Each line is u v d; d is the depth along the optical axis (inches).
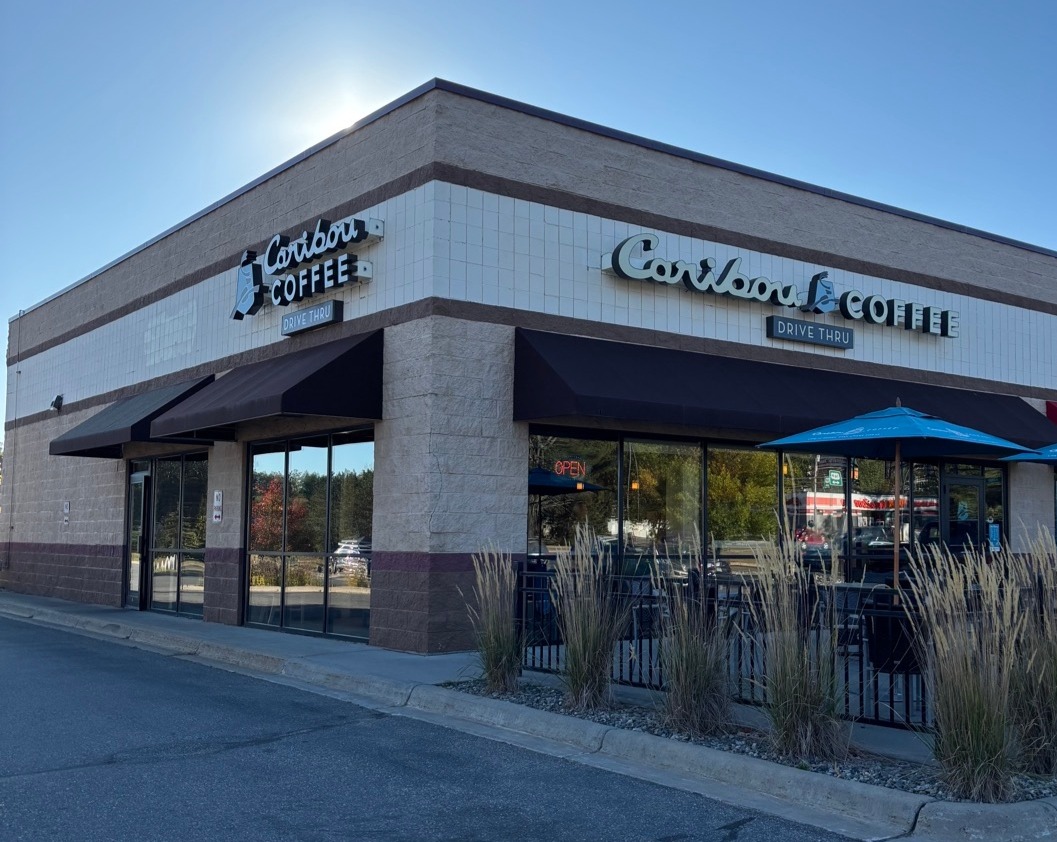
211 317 727.1
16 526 1047.6
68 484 948.6
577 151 589.3
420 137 548.1
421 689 421.7
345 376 543.2
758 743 320.8
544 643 435.5
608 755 333.1
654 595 382.9
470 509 530.6
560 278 573.6
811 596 340.5
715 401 570.9
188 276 762.2
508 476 544.4
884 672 385.7
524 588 431.5
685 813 271.0
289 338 638.5
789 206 682.8
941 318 751.1
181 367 761.6
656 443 607.5
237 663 542.0
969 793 262.8
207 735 359.9
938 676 273.9
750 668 346.0
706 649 337.1
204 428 619.2
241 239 700.7
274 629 642.8
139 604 815.1
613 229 598.2
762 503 647.1
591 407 516.7
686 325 621.3
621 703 382.0
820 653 307.9
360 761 323.9
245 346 682.2
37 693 442.6
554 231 574.6
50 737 354.3
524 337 548.7
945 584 286.2
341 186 605.3
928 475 738.2
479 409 537.6
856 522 690.8
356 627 573.3
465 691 416.5
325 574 601.6
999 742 262.8
